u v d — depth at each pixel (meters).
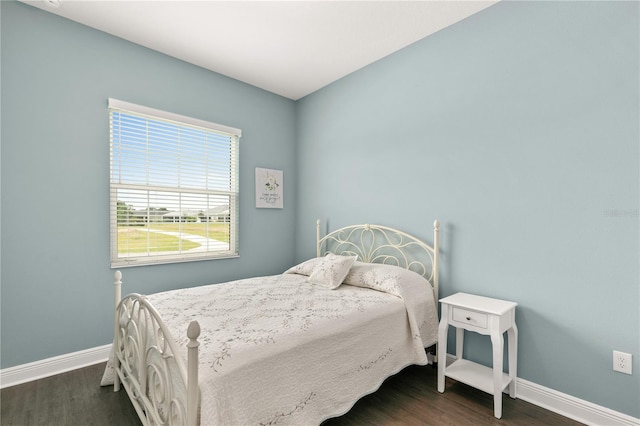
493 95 2.16
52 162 2.27
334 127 3.36
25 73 2.17
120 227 2.60
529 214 2.00
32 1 2.13
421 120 2.59
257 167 3.49
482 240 2.22
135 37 2.56
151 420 1.49
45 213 2.24
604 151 1.72
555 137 1.89
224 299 2.04
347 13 2.25
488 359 2.18
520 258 2.04
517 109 2.05
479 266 2.24
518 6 2.04
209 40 2.60
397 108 2.76
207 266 3.09
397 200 2.77
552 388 1.89
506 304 1.96
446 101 2.42
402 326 2.04
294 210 3.84
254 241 3.47
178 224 2.95
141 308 1.59
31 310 2.19
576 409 1.79
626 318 1.65
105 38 2.49
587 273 1.78
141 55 2.67
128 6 2.18
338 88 3.31
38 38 2.21
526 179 2.01
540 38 1.95
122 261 2.60
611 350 1.70
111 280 2.52
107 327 2.50
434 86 2.50
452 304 2.01
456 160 2.37
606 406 1.71
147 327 1.52
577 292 1.81
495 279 2.15
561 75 1.87
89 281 2.42
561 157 1.87
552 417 1.80
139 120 2.70
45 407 1.86
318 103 3.54
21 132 2.15
